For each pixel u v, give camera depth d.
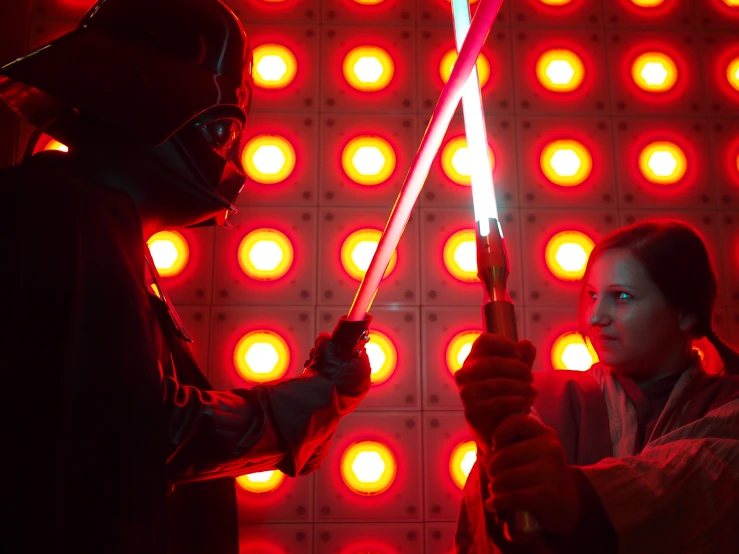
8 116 2.74
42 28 2.89
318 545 2.50
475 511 1.02
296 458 1.11
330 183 2.85
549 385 1.18
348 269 2.76
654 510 0.74
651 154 2.95
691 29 3.10
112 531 0.83
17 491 0.80
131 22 1.14
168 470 1.00
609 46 3.07
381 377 2.67
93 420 0.85
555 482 0.62
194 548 1.35
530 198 2.89
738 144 2.98
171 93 1.09
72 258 0.90
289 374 2.65
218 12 1.23
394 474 2.58
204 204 1.17
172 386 1.00
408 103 2.95
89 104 1.05
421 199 2.85
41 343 0.86
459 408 2.65
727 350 1.17
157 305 1.19
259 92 2.93
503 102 2.99
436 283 2.77
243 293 2.71
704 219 2.89
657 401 1.13
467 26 0.72
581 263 2.81
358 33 3.02
